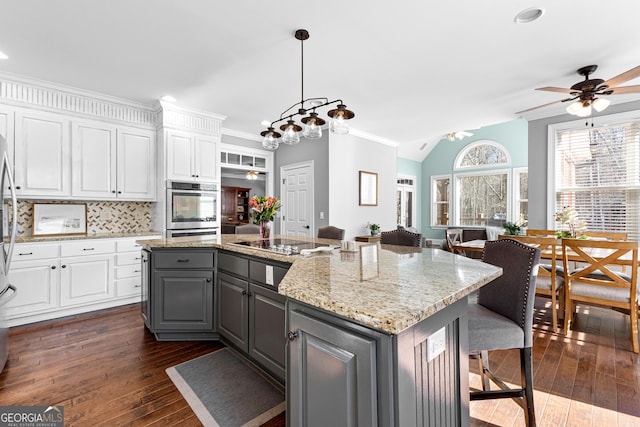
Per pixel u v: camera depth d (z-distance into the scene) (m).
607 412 1.74
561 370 2.19
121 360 2.32
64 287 3.21
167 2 2.01
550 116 4.21
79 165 3.53
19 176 3.16
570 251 3.14
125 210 4.14
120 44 2.52
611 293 2.60
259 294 2.08
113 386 1.98
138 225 4.24
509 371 2.20
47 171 3.32
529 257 1.50
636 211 3.64
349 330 0.93
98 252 3.44
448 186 8.77
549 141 4.21
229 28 2.30
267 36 2.41
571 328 2.97
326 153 4.95
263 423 1.66
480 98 3.75
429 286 1.13
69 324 3.05
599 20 2.20
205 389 1.95
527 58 2.77
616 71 3.04
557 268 3.35
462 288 1.10
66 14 2.12
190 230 4.13
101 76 3.12
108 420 1.66
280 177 5.80
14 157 3.13
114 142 3.78
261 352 2.05
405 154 8.62
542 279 2.98
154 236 3.88
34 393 1.90
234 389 1.96
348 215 5.22
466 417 1.19
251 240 2.81
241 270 2.27
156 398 1.86
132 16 2.15
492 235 7.18
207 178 4.34
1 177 2.09
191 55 2.71
